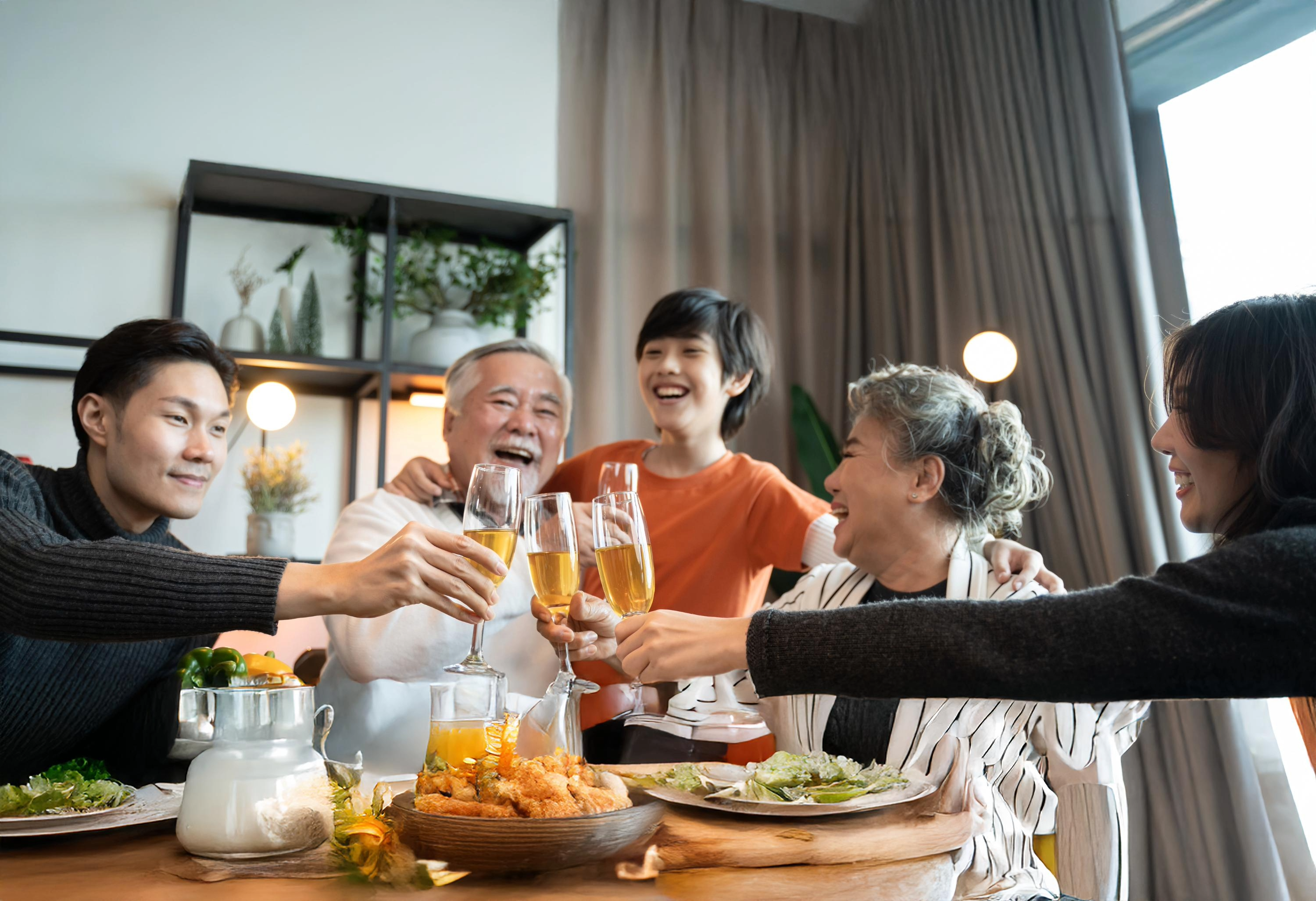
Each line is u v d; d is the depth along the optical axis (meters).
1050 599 0.79
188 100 3.39
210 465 1.32
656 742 1.25
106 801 0.89
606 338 3.71
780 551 2.03
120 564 0.92
